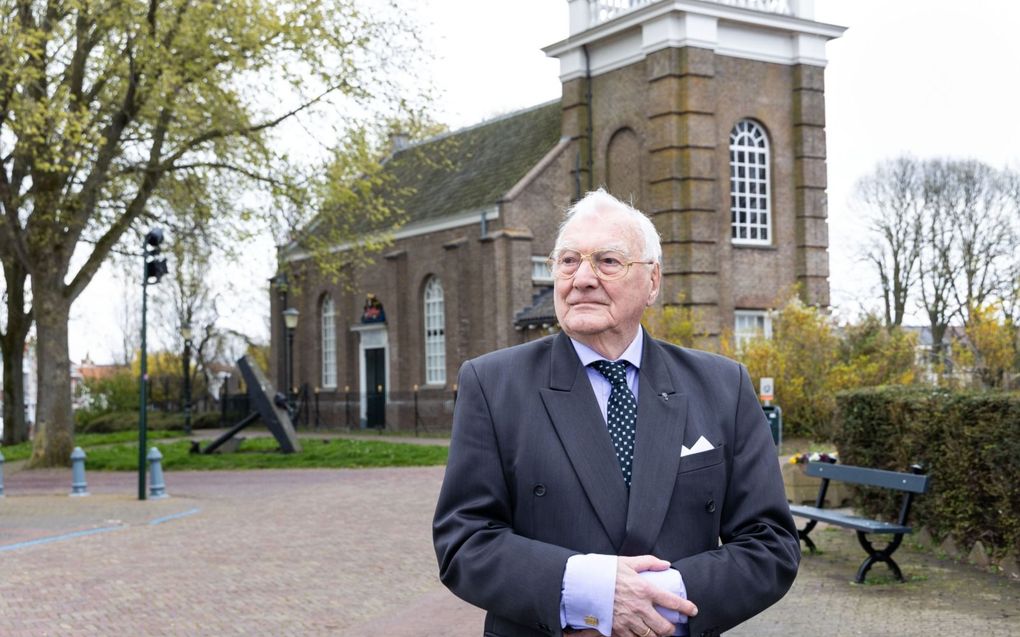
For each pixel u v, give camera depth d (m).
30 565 10.29
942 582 8.22
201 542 11.77
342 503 15.45
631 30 29.81
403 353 36.62
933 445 9.36
